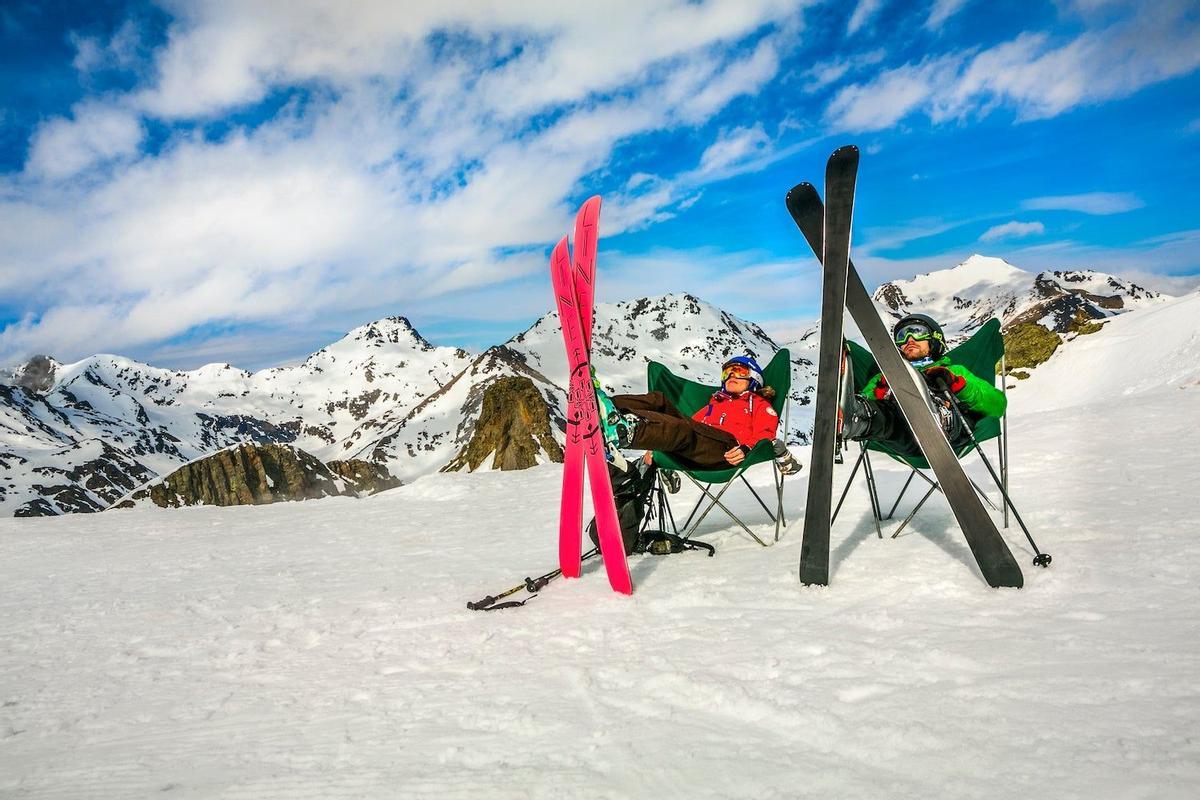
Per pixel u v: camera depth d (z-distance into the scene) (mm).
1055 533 3902
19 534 8602
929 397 3326
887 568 3596
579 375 3994
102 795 2051
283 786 1999
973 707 2012
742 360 4746
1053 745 1764
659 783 1801
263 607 4270
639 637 2963
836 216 3400
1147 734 1760
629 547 4574
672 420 4164
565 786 1826
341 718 2463
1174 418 8812
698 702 2271
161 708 2760
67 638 3908
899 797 1626
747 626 2955
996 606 2879
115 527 8867
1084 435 8148
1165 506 4293
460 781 1910
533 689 2518
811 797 1668
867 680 2279
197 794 2004
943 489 3230
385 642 3326
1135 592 2840
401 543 6402
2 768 2314
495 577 4559
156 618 4223
